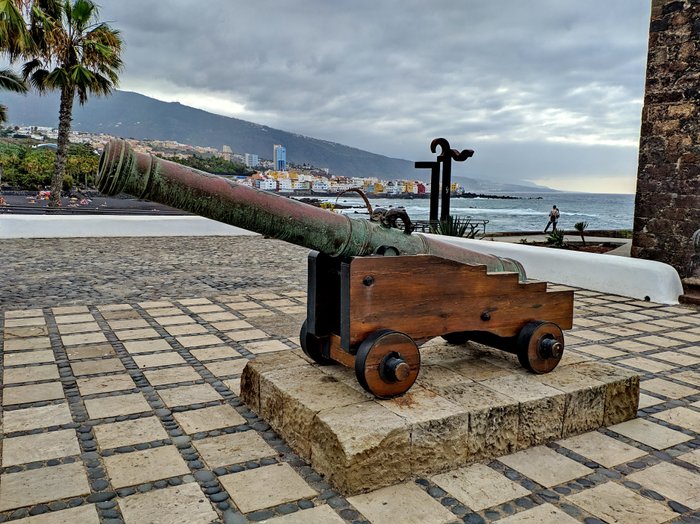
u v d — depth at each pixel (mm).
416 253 3203
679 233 7773
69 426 3174
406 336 2910
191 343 4945
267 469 2709
